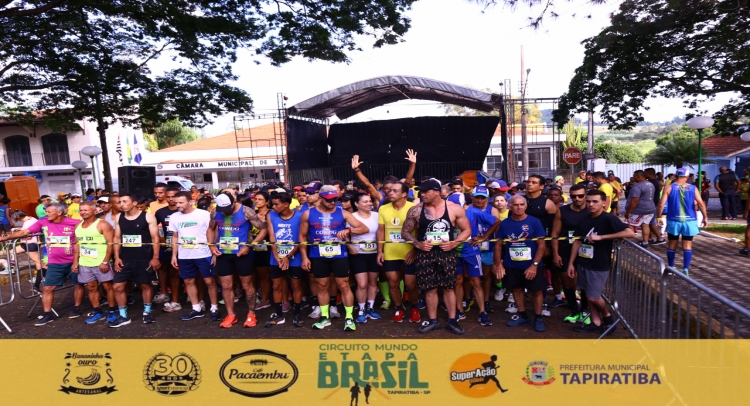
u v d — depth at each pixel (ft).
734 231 38.14
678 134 120.16
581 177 42.93
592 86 50.01
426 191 16.30
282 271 19.34
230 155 116.47
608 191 29.63
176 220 19.90
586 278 16.29
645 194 32.07
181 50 45.06
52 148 107.45
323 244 17.74
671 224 24.43
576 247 16.79
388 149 61.36
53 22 39.01
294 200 26.07
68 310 22.91
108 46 45.42
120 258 19.71
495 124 58.59
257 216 19.08
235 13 40.04
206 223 19.99
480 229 19.49
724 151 94.94
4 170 107.55
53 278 20.66
